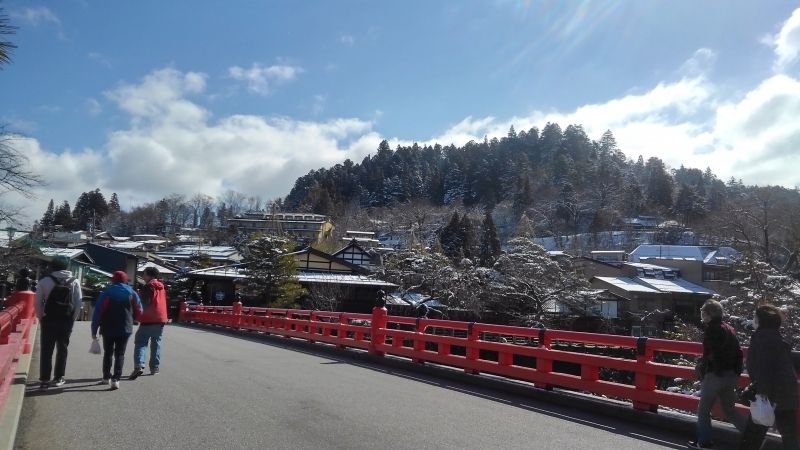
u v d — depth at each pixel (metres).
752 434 5.43
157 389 8.52
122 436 5.90
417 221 91.06
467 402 8.51
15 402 6.66
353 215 114.44
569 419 7.60
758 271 24.41
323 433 6.23
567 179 111.38
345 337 15.29
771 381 5.21
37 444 5.57
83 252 46.72
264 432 6.18
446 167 150.38
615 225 93.31
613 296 46.59
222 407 7.37
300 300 39.62
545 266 39.59
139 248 73.19
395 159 157.88
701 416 6.11
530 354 9.32
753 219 32.50
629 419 7.55
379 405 7.92
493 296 39.91
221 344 16.94
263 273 37.41
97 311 8.34
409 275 44.72
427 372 11.55
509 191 119.12
